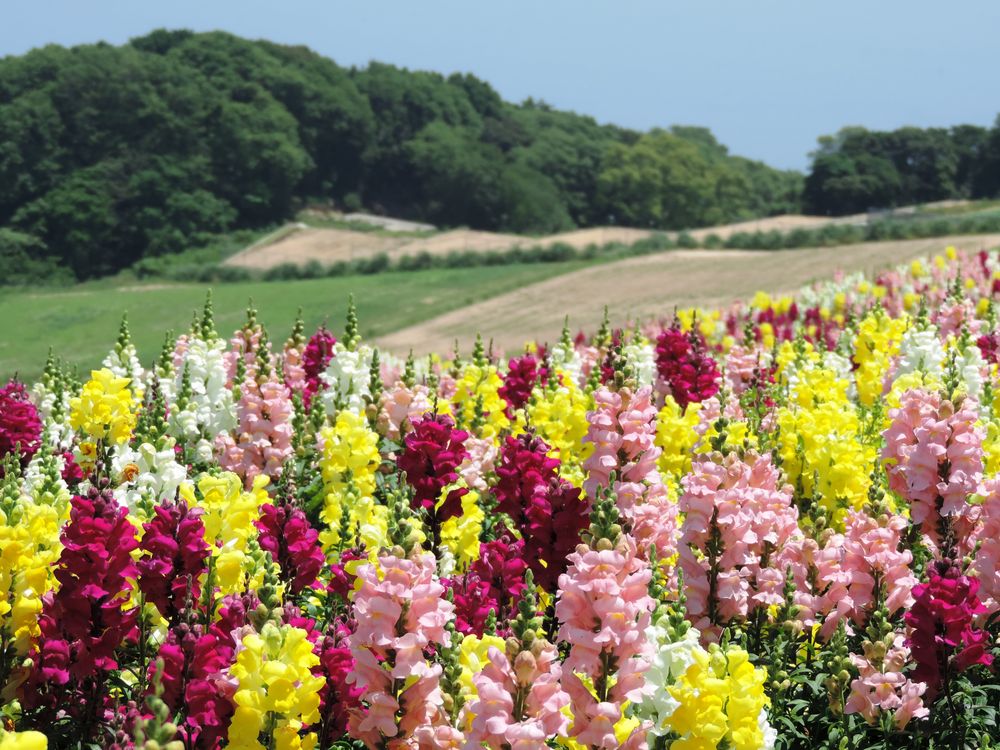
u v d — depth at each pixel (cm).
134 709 521
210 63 16075
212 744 516
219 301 8488
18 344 7319
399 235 15112
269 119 15025
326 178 17038
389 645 519
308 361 1466
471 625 647
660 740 536
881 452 865
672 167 18625
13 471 784
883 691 657
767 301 2933
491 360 1527
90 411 1022
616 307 6344
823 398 1210
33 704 597
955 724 670
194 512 624
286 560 712
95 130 13600
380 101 18100
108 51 14412
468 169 17350
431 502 795
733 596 691
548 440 1123
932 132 18600
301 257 12375
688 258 7900
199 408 1206
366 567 524
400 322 6762
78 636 593
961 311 1540
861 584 716
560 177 18988
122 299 8900
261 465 1103
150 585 612
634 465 735
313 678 509
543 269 8681
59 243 12625
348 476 955
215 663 536
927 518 808
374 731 528
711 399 1029
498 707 468
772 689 662
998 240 6588
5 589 592
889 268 5288
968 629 665
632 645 504
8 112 13188
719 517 688
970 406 803
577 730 507
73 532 592
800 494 1023
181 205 13262
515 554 715
